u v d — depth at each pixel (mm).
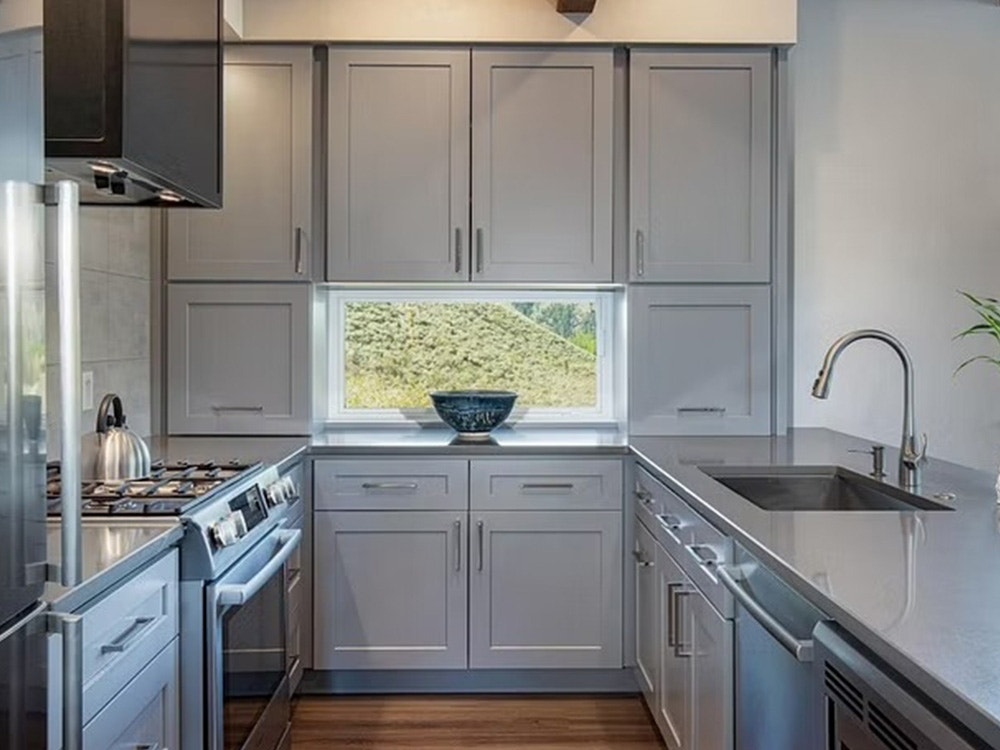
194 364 3059
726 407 3105
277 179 3043
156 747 1579
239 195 3045
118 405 2207
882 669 1051
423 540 2928
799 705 1387
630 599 2939
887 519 1646
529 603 2939
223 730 1778
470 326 3529
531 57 3051
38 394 1103
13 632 1026
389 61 3045
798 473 2432
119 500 1786
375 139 3051
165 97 1815
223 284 3055
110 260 2686
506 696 2998
